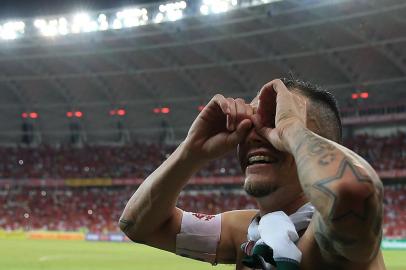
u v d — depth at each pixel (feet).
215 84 166.40
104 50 161.07
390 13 124.26
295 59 148.36
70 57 166.81
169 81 170.19
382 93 149.59
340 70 147.95
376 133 159.22
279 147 5.88
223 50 154.40
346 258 5.40
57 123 190.80
